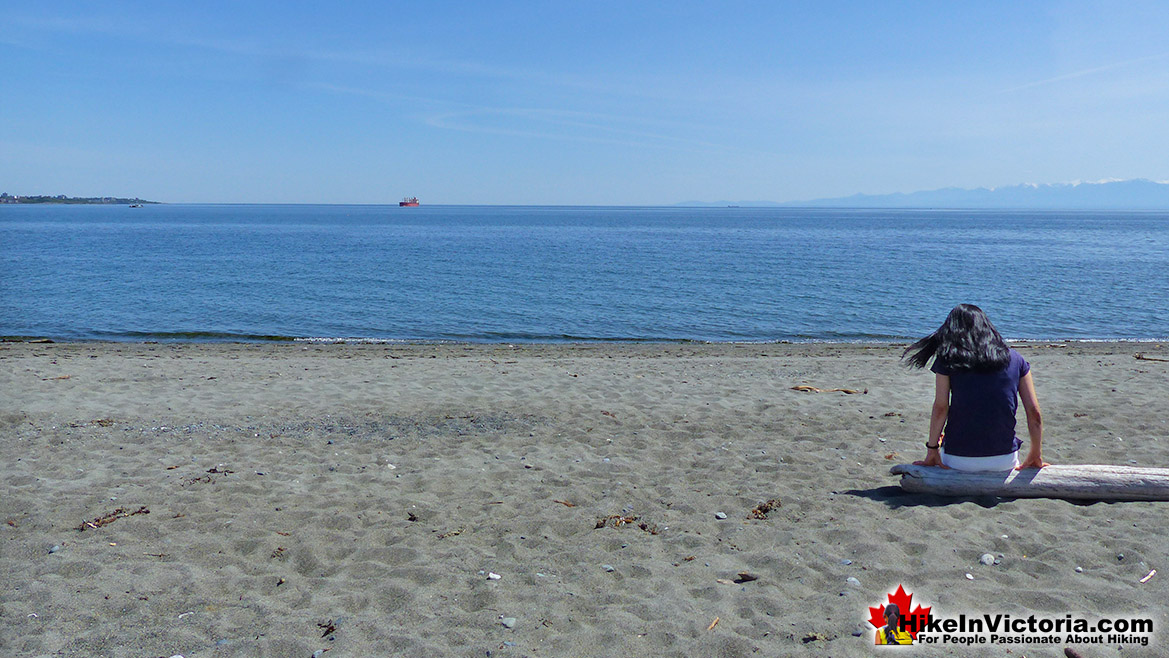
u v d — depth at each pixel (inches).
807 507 232.7
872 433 334.3
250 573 185.3
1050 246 2716.5
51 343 751.1
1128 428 333.4
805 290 1280.8
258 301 1108.5
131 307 1035.3
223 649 147.1
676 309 1066.1
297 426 342.3
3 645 146.9
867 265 1798.7
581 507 236.5
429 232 3880.4
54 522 215.9
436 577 181.3
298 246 2495.1
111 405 374.0
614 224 5816.9
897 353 691.4
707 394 418.6
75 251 2117.4
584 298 1170.0
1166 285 1364.4
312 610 164.2
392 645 148.9
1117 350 686.5
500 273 1553.9
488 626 157.2
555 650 148.2
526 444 315.6
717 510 233.8
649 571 185.2
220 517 222.5
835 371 512.4
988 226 5487.2
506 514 229.6
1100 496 228.8
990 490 229.6
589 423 352.5
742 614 163.3
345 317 978.7
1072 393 411.2
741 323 957.2
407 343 792.9
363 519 223.5
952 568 184.5
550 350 719.7
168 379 449.1
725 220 7519.7
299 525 218.4
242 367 508.4
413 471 275.6
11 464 273.7
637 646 149.7
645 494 249.3
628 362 562.3
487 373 488.7
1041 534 203.2
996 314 1035.3
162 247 2358.5
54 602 164.7
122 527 212.2
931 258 2054.6
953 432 232.1
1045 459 287.0
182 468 273.4
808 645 149.4
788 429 339.3
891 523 214.2
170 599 168.4
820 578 180.4
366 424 347.9
